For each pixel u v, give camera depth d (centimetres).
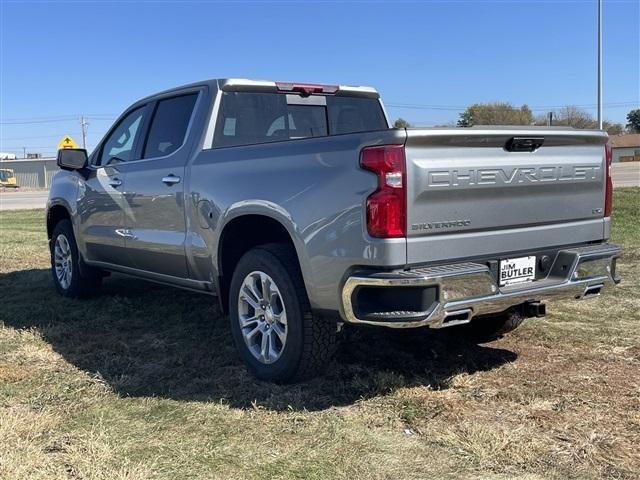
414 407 369
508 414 360
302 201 370
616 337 504
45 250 1030
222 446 324
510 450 317
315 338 387
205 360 456
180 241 475
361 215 338
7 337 517
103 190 568
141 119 550
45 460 305
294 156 381
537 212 390
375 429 343
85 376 425
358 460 309
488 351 473
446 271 339
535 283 390
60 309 611
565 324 543
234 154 427
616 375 420
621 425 346
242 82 488
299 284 387
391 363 445
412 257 337
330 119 545
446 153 345
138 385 409
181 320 563
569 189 406
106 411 366
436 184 339
